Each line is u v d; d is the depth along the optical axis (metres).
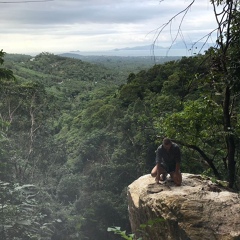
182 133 11.67
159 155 8.41
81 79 121.31
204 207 6.77
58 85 101.56
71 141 47.12
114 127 38.38
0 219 7.84
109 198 27.38
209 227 6.25
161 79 41.19
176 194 7.43
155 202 7.30
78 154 38.19
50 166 32.59
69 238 21.56
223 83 8.14
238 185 10.91
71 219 22.34
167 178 8.79
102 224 25.61
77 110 68.12
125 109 42.97
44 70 128.25
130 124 33.09
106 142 37.28
